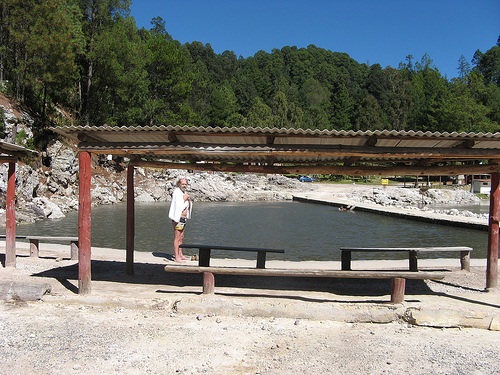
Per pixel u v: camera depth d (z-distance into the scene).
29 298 6.15
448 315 5.39
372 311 5.55
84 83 43.12
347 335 5.04
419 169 7.03
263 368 4.06
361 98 110.06
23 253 10.45
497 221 7.01
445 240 18.48
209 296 6.33
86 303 6.07
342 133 5.70
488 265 7.09
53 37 32.00
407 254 14.91
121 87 42.41
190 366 4.08
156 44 50.12
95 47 39.25
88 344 4.58
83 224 6.38
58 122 37.22
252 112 72.56
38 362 4.08
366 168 7.22
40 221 23.30
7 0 32.06
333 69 164.25
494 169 6.80
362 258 14.14
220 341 4.78
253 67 131.88
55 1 32.75
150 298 6.09
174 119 48.59
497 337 5.01
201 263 8.28
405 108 92.31
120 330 5.07
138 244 16.62
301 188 54.72
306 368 4.07
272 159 8.94
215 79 117.25
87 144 6.27
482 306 6.04
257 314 5.73
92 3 40.56
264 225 23.83
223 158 8.70
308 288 7.32
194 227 22.73
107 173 40.50
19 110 32.38
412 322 5.42
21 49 35.12
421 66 138.25
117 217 26.28
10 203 8.64
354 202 39.06
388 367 4.09
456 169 6.90
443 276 5.97
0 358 4.14
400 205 41.28
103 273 8.30
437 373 3.96
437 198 45.44
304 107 113.19
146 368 4.01
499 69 115.88
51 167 31.41
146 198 40.00
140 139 6.58
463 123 63.72
